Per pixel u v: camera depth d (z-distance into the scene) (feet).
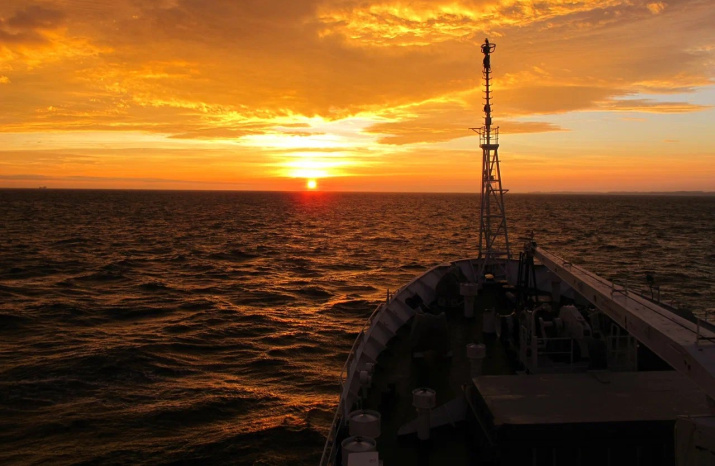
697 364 26.50
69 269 217.97
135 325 131.95
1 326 126.72
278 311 150.51
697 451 26.09
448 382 51.57
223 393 87.35
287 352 110.22
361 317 143.64
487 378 38.99
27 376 92.73
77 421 76.13
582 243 329.11
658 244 324.39
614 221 542.16
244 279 205.98
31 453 67.82
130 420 76.84
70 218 534.78
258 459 67.67
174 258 260.62
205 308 152.66
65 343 114.01
